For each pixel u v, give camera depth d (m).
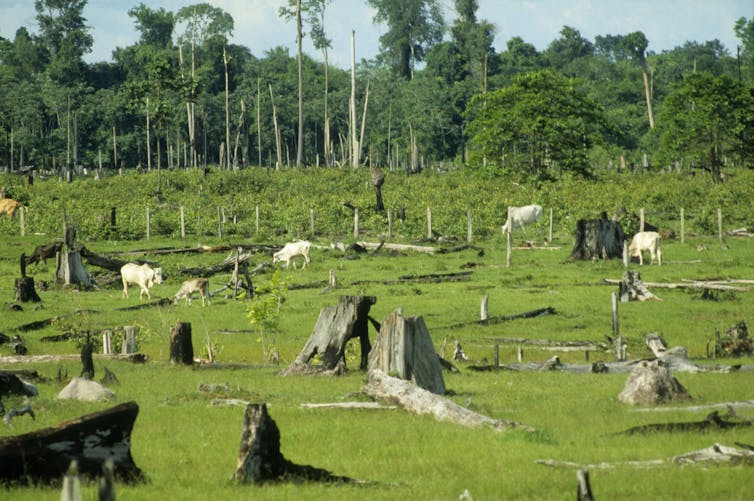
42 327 44.47
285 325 45.31
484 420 21.58
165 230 81.19
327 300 51.97
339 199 96.06
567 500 14.27
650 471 16.31
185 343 34.25
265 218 87.50
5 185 106.00
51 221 82.19
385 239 77.69
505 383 29.17
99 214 86.50
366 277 60.25
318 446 19.31
